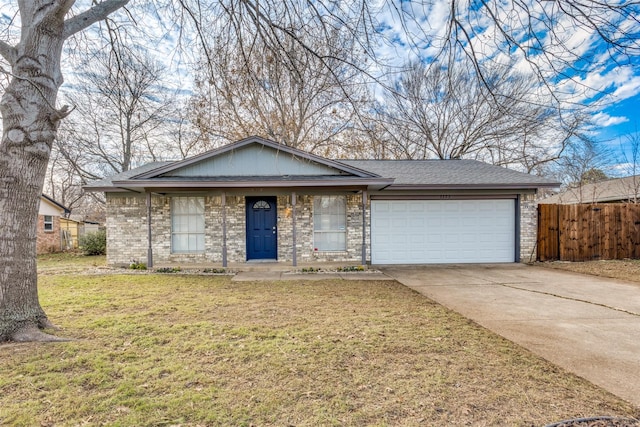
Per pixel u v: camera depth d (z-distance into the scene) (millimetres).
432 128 15016
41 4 3975
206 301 5977
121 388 2865
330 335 4219
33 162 4020
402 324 4668
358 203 10633
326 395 2793
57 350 3650
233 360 3465
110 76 6160
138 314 5109
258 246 10672
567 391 2873
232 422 2416
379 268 9961
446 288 7191
